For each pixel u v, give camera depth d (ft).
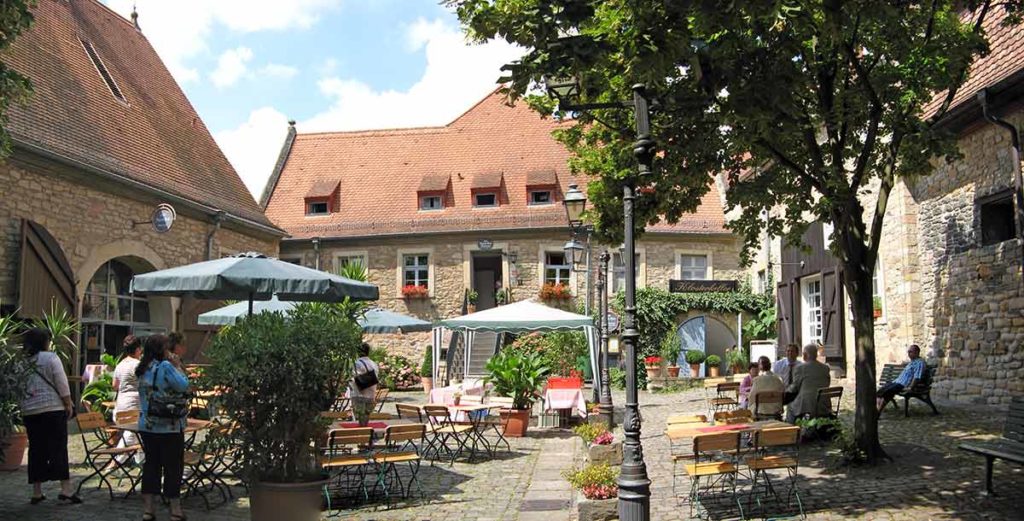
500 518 23.95
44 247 46.01
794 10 19.75
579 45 21.43
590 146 43.47
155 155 61.05
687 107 24.91
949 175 43.06
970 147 41.01
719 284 79.92
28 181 46.09
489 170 89.20
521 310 48.34
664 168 29.53
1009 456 21.20
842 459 27.76
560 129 42.65
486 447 36.45
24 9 25.43
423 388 78.64
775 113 22.25
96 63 61.98
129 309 56.90
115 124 57.98
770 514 21.94
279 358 19.66
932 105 42.75
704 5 19.24
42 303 45.75
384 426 30.91
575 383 46.03
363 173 93.15
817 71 26.91
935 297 44.68
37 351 24.80
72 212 49.44
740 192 29.68
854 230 27.43
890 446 29.76
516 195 86.38
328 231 87.04
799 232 33.55
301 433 19.84
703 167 29.32
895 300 48.11
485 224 83.97
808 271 60.75
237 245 69.21
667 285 82.23
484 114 95.91
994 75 37.83
